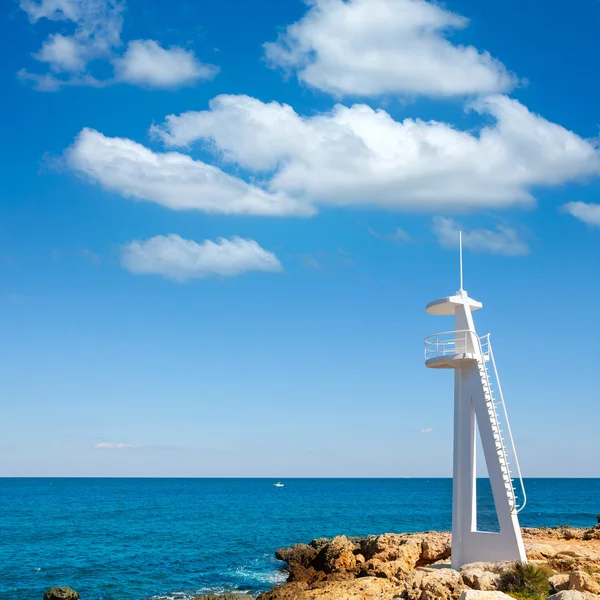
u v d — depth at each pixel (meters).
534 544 35.88
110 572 53.16
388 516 104.31
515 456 32.44
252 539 73.31
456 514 33.78
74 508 125.19
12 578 51.00
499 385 33.72
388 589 32.22
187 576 51.12
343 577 37.84
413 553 39.09
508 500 31.55
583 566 30.30
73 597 42.16
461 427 34.31
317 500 155.50
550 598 23.69
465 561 33.09
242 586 47.16
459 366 34.91
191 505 134.75
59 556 61.56
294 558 52.09
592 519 87.75
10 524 92.00
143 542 71.31
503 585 27.83
